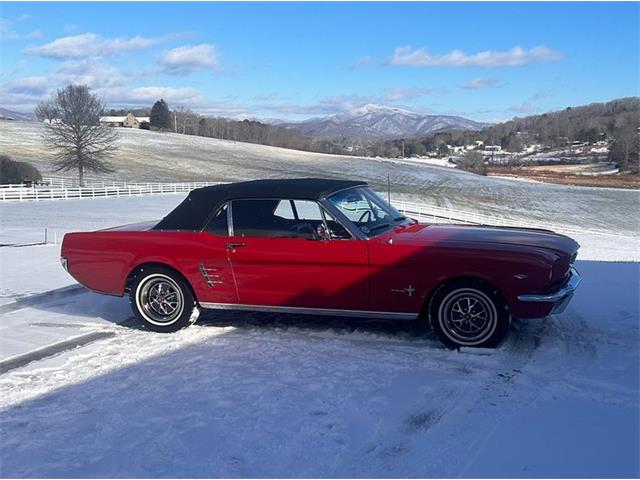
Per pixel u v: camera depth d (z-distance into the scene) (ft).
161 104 491.31
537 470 11.60
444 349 18.58
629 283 27.30
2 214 117.70
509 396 15.08
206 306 21.09
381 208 22.13
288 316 22.77
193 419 14.20
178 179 236.63
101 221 104.53
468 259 18.06
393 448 12.64
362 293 19.24
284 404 14.88
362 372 16.88
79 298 27.71
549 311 17.87
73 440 13.38
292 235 19.93
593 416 13.88
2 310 25.38
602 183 281.13
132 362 18.29
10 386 16.57
